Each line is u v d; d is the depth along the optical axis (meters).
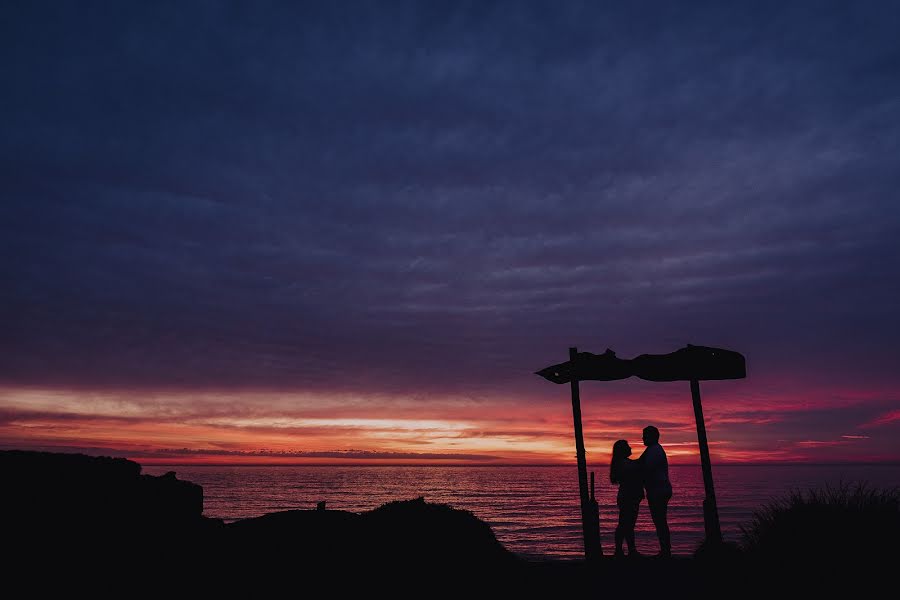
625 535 10.77
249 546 9.03
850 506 7.51
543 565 10.21
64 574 6.68
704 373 11.02
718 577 7.85
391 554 9.24
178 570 7.62
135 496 8.70
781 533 7.44
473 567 9.29
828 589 6.49
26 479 7.70
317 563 8.77
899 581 6.32
